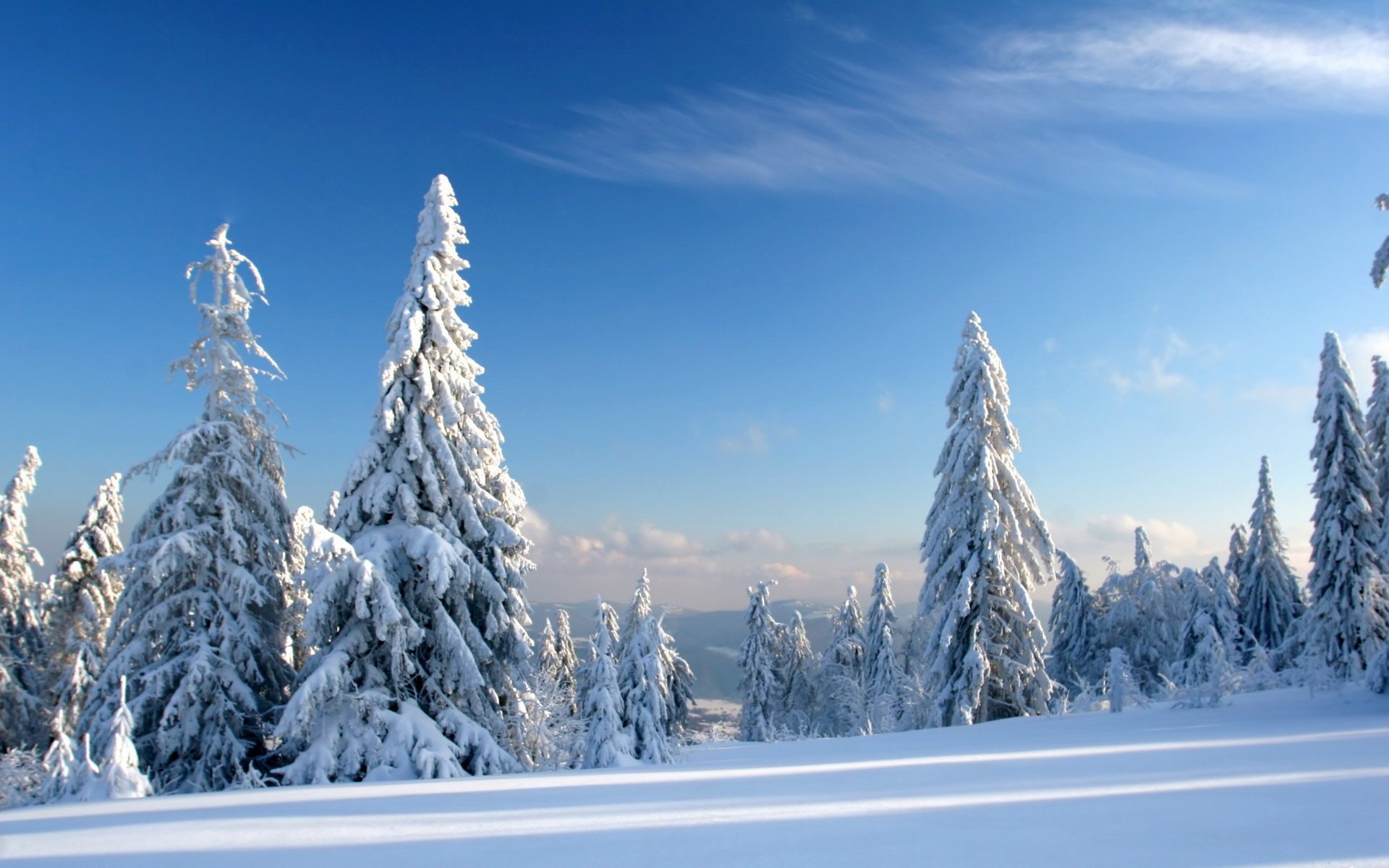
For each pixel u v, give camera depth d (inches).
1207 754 370.6
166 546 663.8
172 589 703.7
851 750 556.4
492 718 706.2
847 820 231.3
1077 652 1878.7
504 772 625.9
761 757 572.7
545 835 223.8
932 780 328.8
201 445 733.3
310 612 596.7
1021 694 968.9
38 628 1129.4
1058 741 506.3
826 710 1818.4
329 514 832.9
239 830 249.8
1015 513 1020.5
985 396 1019.3
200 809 310.3
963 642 994.1
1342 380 1047.0
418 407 709.3
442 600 700.0
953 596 987.3
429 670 677.3
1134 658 1764.3
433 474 689.6
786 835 212.1
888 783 322.0
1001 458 1015.6
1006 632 974.4
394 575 649.6
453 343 727.7
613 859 190.7
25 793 599.2
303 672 621.6
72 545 1045.8
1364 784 265.6
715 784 345.4
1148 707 785.6
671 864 182.2
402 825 251.4
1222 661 792.3
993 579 985.5
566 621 1753.2
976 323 1052.5
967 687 949.2
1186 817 217.5
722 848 199.0
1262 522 1640.0
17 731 1016.9
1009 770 349.7
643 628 975.0
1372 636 971.9
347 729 593.9
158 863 204.2
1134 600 1808.6
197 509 721.6
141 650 673.6
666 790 330.6
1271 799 241.6
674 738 904.9
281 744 662.5
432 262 731.4
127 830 257.0
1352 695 700.0
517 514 876.0
